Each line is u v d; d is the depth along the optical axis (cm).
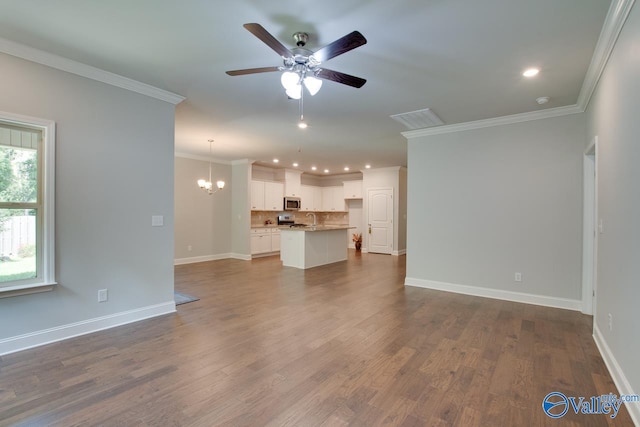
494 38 244
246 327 332
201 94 361
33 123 273
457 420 186
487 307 404
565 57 271
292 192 959
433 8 208
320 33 240
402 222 927
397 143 602
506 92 348
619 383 217
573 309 394
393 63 284
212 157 770
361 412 193
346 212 1055
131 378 230
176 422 182
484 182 455
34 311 279
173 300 381
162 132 365
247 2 204
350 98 368
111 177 324
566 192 400
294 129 503
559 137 404
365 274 616
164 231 370
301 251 679
